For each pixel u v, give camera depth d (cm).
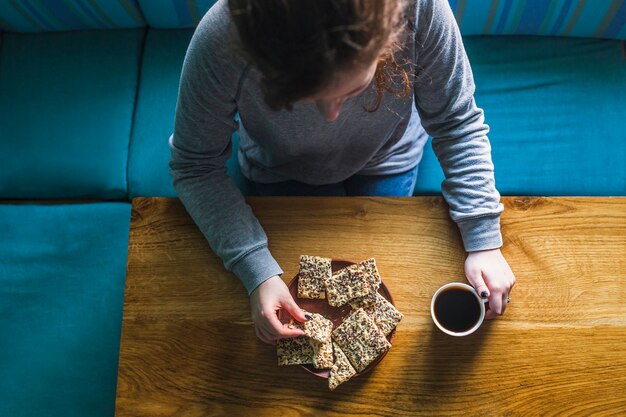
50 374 148
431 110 108
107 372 148
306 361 105
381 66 84
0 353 150
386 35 67
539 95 154
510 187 151
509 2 145
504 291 105
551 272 110
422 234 112
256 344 108
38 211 156
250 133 116
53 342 150
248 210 111
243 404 106
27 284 153
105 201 159
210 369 108
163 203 115
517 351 106
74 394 147
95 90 160
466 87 105
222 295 110
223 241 107
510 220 113
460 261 111
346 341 104
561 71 154
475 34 157
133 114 160
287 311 105
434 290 110
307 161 125
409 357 106
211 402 106
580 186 150
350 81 70
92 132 157
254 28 62
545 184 150
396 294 110
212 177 111
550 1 143
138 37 163
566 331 107
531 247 112
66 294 152
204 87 93
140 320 110
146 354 108
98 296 152
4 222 156
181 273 112
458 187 110
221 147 109
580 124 152
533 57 156
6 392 147
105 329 151
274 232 113
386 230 113
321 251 113
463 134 109
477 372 105
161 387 107
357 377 106
